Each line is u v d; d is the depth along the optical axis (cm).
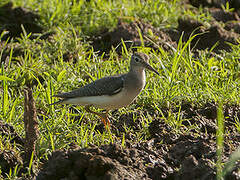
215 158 948
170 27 1764
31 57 1598
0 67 1517
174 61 1406
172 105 1288
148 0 1875
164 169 963
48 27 1759
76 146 1000
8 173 1005
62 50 1600
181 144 1040
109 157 930
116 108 1188
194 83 1360
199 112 1259
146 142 1107
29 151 1022
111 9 1789
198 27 1694
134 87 1148
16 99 1225
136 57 1147
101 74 1409
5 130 1130
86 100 1173
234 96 1280
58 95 1196
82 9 1827
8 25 1795
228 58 1552
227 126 1191
